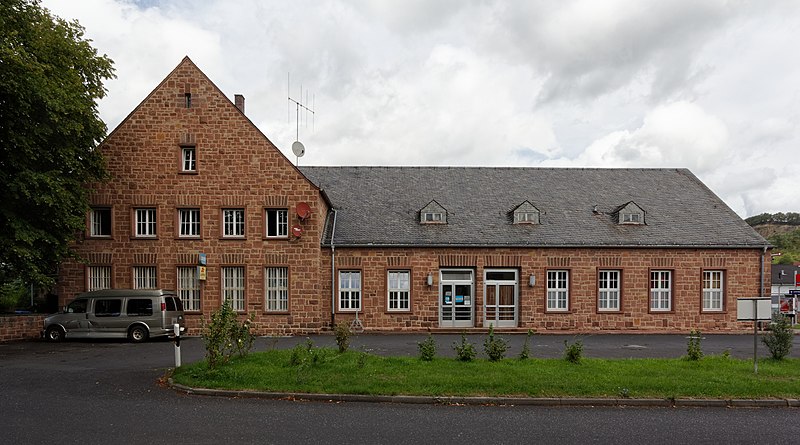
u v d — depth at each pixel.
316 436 8.63
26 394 11.34
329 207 26.80
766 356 16.66
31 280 20.59
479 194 28.39
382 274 24.72
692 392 11.30
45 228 20.73
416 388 11.28
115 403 10.58
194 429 8.89
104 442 8.16
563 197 28.45
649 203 28.28
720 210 27.98
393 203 27.41
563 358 14.88
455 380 11.77
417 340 21.05
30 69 18.14
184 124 23.64
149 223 23.72
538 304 25.12
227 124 23.69
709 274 25.91
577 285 25.27
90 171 22.58
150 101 23.55
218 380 11.90
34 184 18.91
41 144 20.20
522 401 10.90
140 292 21.27
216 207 23.66
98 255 23.38
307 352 13.80
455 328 24.62
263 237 23.66
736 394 11.25
